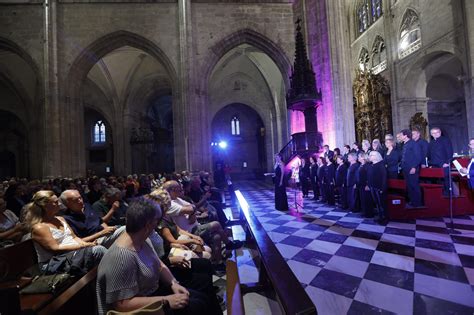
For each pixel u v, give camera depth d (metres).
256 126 34.78
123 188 9.16
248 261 4.92
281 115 26.70
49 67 15.57
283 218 7.76
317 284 3.65
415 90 21.81
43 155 15.56
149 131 25.42
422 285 3.42
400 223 6.40
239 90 29.38
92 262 3.05
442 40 18.08
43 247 3.20
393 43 22.78
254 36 17.34
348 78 14.88
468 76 15.78
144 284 2.14
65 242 3.39
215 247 4.75
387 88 23.50
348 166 8.87
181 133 16.16
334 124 14.55
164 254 3.65
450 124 26.05
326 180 10.00
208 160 16.72
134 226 2.08
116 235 3.71
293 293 1.80
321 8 15.38
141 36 16.55
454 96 25.38
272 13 17.34
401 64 22.00
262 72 26.16
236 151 34.72
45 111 15.48
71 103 16.30
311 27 16.08
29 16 16.06
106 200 5.91
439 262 4.05
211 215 6.49
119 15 16.58
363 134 25.23
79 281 2.55
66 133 16.02
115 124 25.11
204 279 3.21
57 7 16.14
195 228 4.91
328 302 3.20
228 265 2.64
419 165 6.92
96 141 32.25
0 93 26.17
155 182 12.72
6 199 7.05
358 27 29.30
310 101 12.78
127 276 1.96
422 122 20.75
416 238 5.19
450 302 3.02
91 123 32.28
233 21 17.11
